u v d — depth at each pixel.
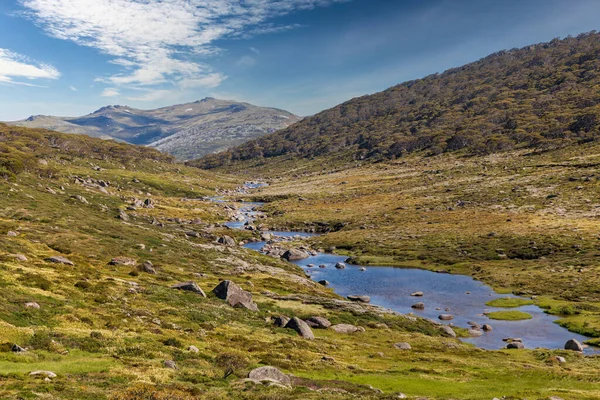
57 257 67.31
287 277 103.31
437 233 149.00
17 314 36.41
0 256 60.00
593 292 86.88
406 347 57.41
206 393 26.17
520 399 31.58
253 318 60.16
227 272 98.31
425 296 95.69
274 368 33.25
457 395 33.78
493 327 74.31
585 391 35.50
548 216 150.75
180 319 50.34
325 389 30.86
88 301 47.59
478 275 109.25
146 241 110.94
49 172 195.75
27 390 21.70
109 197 194.88
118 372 28.12
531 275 103.19
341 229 175.62
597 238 119.62
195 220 185.38
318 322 64.69
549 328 72.62
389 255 133.75
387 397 29.77
